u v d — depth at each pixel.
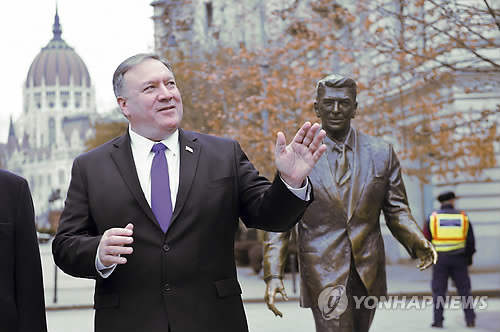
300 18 18.58
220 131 19.88
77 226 3.51
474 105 16.00
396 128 15.43
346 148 4.96
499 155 18.27
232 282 3.49
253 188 3.53
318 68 17.84
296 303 14.28
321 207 4.86
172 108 3.50
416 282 16.06
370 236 4.89
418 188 20.44
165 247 3.38
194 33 23.19
